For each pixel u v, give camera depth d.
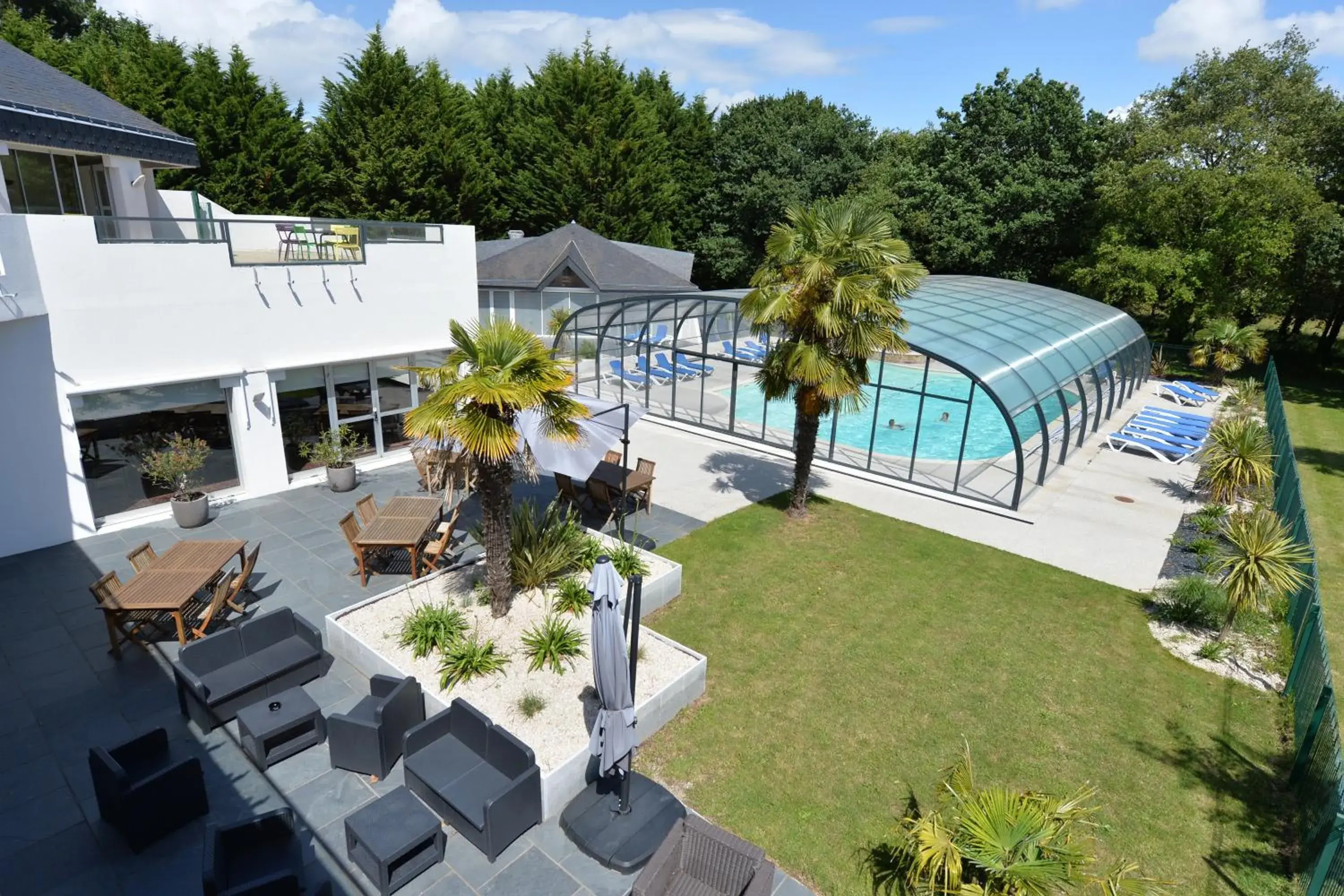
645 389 27.89
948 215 48.38
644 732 9.61
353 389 18.56
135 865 7.33
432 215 48.19
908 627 12.71
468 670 10.04
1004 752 9.75
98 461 14.67
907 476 20.42
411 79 46.16
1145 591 14.34
